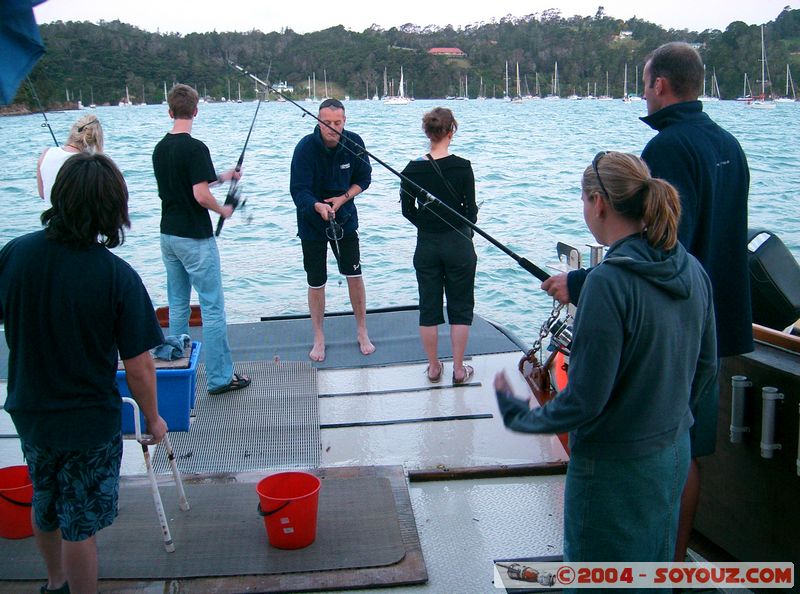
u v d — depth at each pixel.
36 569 2.41
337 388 3.89
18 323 1.98
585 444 1.83
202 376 4.00
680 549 2.41
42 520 2.13
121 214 2.03
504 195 12.55
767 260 3.23
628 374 1.74
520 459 3.19
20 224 10.88
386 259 8.45
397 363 4.17
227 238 9.54
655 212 1.76
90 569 2.11
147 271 8.05
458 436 3.39
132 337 2.07
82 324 1.98
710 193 2.30
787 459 2.42
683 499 2.37
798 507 2.39
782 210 11.91
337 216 4.09
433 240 3.78
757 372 2.52
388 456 3.23
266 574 2.40
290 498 2.49
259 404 3.68
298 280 7.74
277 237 9.57
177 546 2.53
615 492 1.80
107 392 2.07
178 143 3.49
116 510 2.16
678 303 1.76
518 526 2.75
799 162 18.31
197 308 4.92
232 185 3.81
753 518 2.58
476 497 2.94
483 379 3.96
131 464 3.16
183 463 3.16
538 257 8.32
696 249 2.35
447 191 3.71
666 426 1.79
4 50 1.86
